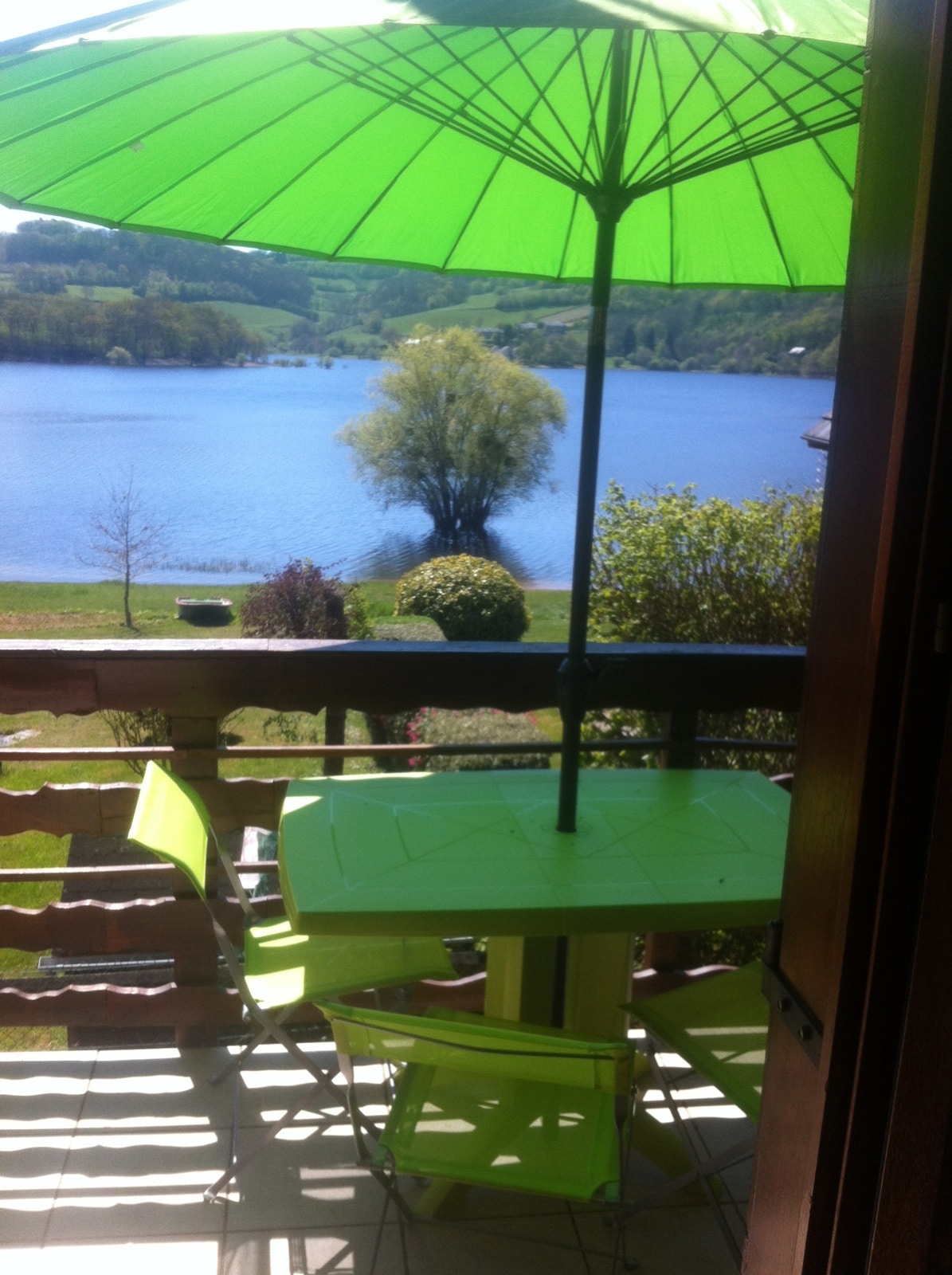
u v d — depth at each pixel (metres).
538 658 2.71
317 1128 2.29
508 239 2.57
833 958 0.94
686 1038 2.05
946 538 0.79
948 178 0.75
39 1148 2.33
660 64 2.10
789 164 2.35
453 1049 1.60
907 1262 0.90
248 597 11.03
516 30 1.94
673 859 2.22
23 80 1.67
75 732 9.24
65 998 2.64
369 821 2.36
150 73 1.78
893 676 0.84
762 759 6.03
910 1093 0.87
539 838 2.30
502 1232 2.13
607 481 7.26
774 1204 1.09
